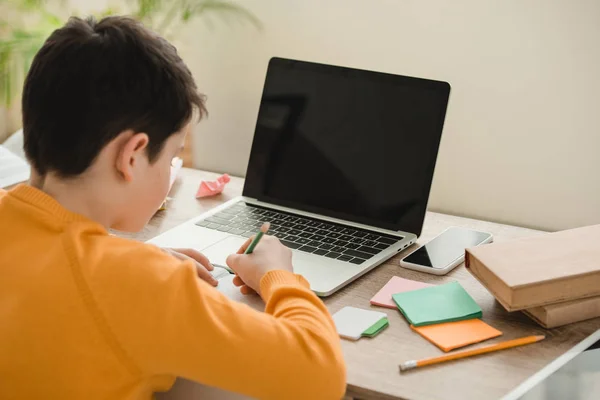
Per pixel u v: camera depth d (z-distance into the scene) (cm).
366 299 107
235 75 189
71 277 77
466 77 166
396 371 89
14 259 80
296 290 91
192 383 93
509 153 167
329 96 134
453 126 171
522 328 98
